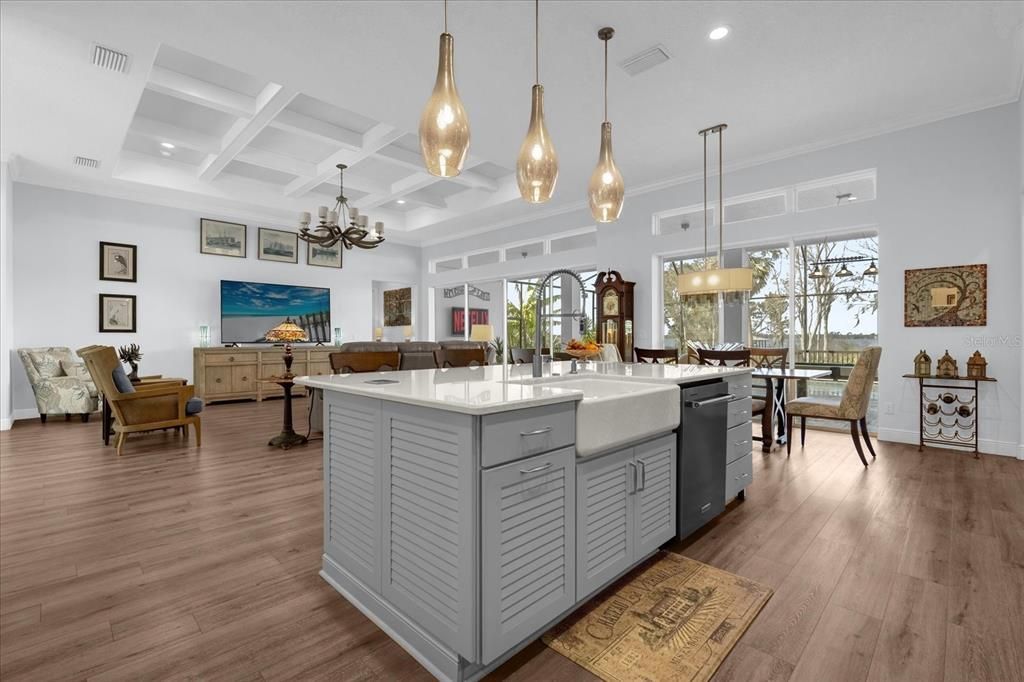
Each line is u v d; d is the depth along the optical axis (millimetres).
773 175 5031
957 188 3996
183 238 6801
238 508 2709
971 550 2156
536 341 2252
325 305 8203
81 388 5238
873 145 4422
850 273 4742
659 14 2838
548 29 2977
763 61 3318
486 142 4777
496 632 1360
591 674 1393
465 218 7727
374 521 1690
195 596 1802
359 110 4078
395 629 1585
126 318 6312
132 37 3027
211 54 3250
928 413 4133
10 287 5254
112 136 4477
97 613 1681
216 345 7059
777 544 2246
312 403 4520
